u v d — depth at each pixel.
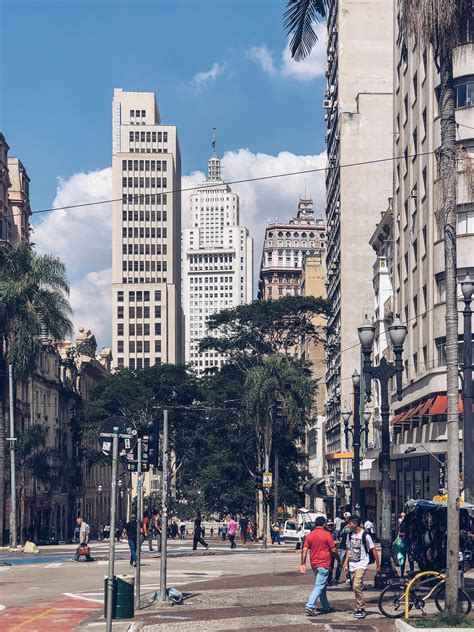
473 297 46.97
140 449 23.77
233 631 19.03
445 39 20.48
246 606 23.22
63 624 21.23
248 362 88.31
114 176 198.50
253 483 80.81
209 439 85.38
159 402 88.69
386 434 27.72
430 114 52.81
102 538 107.31
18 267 62.09
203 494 83.25
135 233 197.62
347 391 96.88
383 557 26.56
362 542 20.88
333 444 111.25
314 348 139.62
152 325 194.75
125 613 21.50
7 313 60.25
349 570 20.91
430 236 52.66
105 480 129.75
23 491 72.12
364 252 98.38
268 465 73.88
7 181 84.94
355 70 103.69
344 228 98.81
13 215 87.62
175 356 198.38
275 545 65.19
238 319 87.38
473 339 45.78
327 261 119.94
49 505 93.88
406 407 59.06
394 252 66.25
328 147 119.62
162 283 195.50
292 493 83.25
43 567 40.66
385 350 69.69
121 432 18.86
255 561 43.12
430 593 20.09
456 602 19.02
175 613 22.17
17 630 20.27
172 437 86.19
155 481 147.62
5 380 61.81
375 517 76.38
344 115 99.81
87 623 20.94
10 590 30.02
